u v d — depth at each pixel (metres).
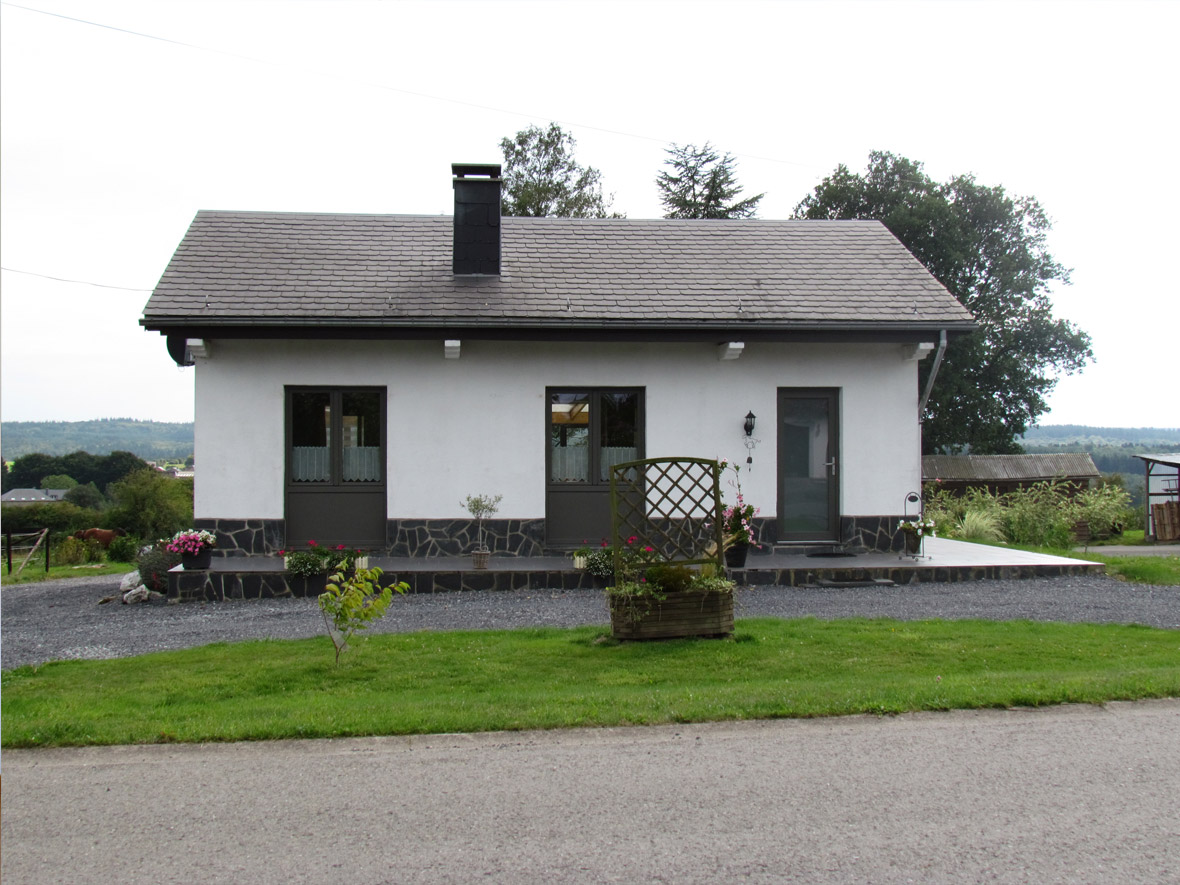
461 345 12.26
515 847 3.87
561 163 39.88
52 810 4.31
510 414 12.30
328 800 4.40
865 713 5.63
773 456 12.55
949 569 11.30
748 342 12.26
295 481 12.17
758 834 3.96
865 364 12.65
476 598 10.46
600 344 12.40
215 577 10.75
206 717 5.74
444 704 5.94
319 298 11.80
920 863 3.68
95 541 21.73
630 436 12.60
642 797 4.38
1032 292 38.88
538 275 12.86
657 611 7.99
